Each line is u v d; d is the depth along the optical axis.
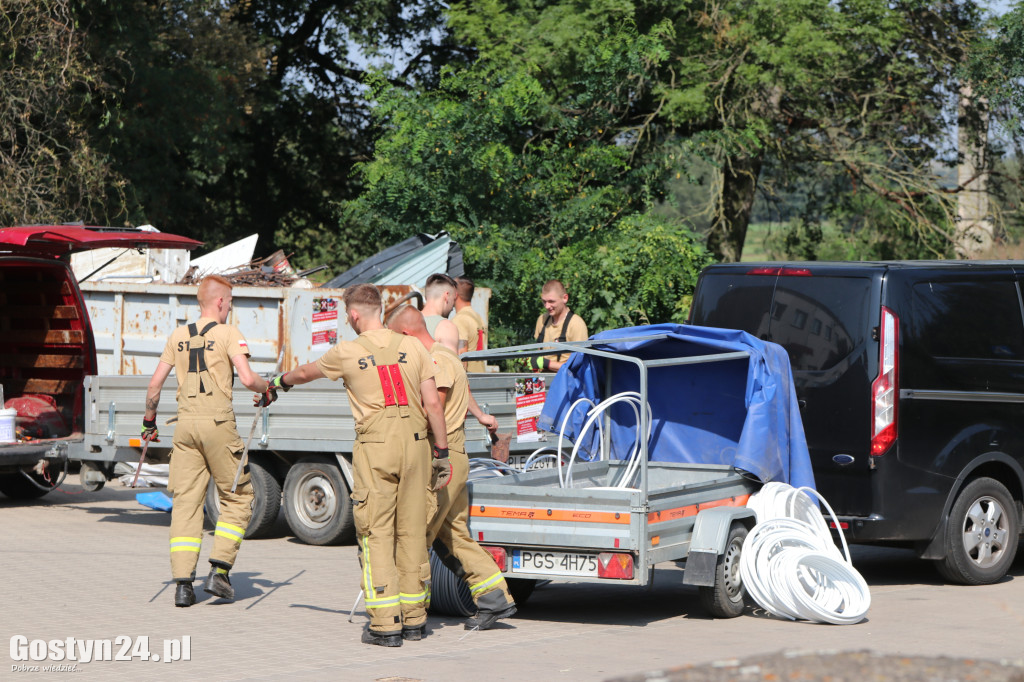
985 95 33.25
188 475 11.16
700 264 26.75
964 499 12.41
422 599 9.88
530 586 11.63
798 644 9.59
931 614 10.92
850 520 12.09
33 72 28.20
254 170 49.44
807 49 30.36
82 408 18.06
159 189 37.12
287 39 48.12
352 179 49.16
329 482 14.47
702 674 4.56
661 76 31.92
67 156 29.78
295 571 12.91
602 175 29.22
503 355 11.16
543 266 26.45
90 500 18.81
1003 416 12.74
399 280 20.66
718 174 32.19
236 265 23.62
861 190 35.56
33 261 17.75
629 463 12.16
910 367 12.16
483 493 10.65
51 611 10.76
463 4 33.16
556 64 30.48
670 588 12.69
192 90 36.75
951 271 12.69
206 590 11.05
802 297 12.72
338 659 9.08
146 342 18.91
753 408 11.42
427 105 28.80
